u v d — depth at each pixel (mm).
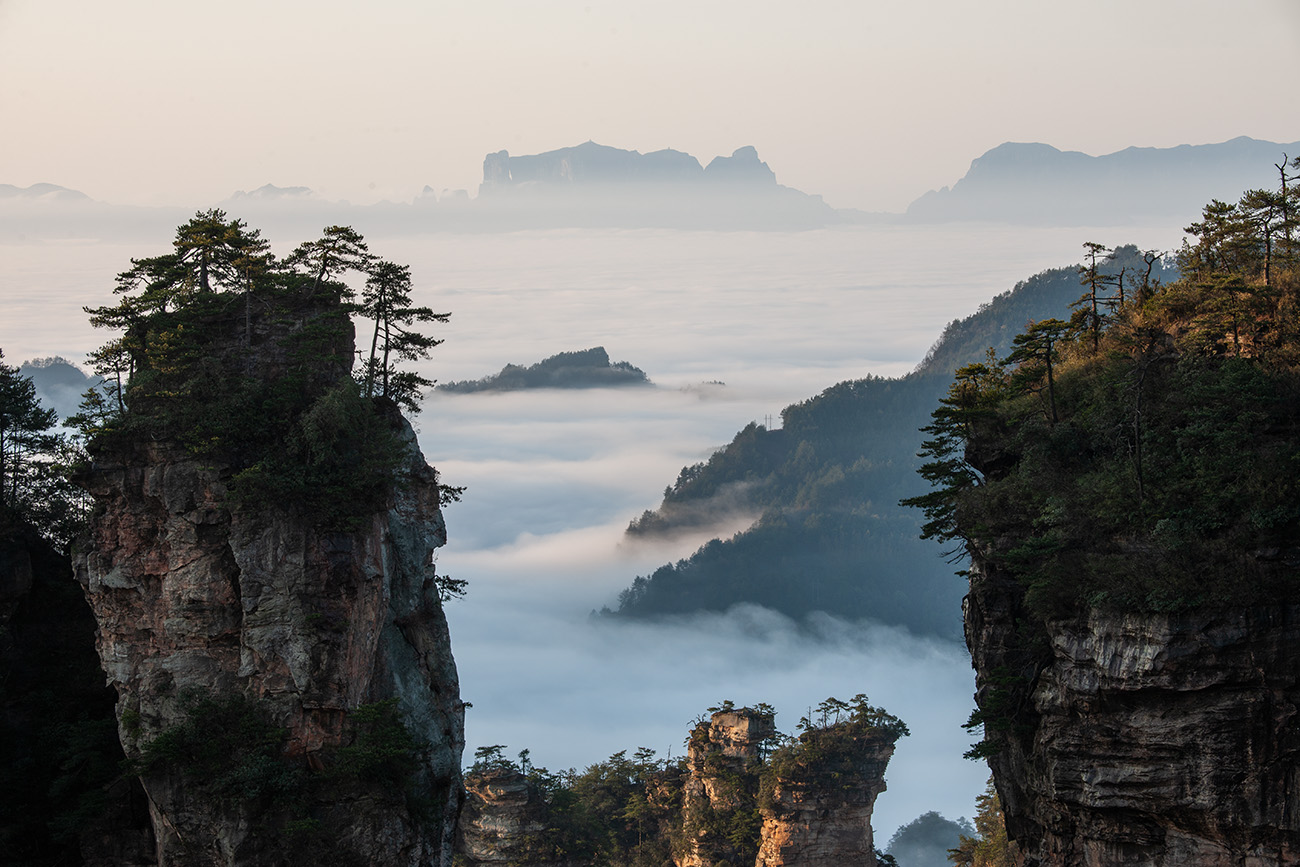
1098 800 52406
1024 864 59938
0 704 70812
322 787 60750
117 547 62781
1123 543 55219
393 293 69812
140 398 63531
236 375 63844
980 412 66875
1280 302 60094
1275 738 49094
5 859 66250
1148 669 50781
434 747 69625
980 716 61312
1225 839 49750
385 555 66750
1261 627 49656
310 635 60969
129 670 62688
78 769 68625
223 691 61156
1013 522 61250
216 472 61750
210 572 61562
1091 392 64625
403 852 62062
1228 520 52219
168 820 59875
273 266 68062
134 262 66562
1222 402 56031
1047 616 55250
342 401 62469
